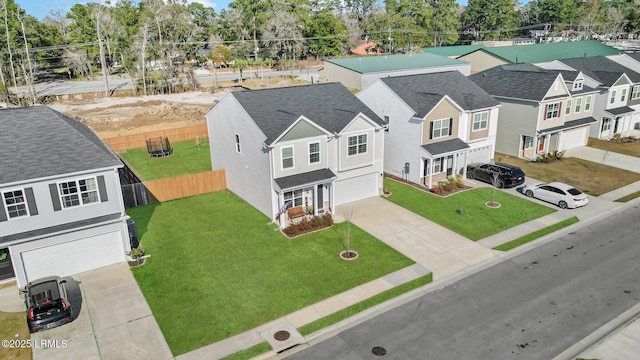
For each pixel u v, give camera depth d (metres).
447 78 38.84
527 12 163.88
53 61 96.25
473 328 18.23
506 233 26.64
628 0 144.12
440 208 30.23
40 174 20.94
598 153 42.25
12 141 21.94
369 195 32.25
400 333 18.00
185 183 32.72
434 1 133.25
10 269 21.75
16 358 16.66
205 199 32.44
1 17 79.19
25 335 18.00
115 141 45.28
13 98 68.00
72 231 21.92
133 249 23.83
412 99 34.03
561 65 50.03
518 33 155.00
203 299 20.34
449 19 130.38
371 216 29.11
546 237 26.31
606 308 19.44
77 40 93.25
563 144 42.69
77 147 22.61
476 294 20.64
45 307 18.05
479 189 33.66
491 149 38.12
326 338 17.78
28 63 79.62
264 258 23.92
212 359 16.52
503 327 18.27
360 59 75.69
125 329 18.34
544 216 28.95
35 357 16.73
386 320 18.84
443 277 22.12
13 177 20.45
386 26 119.50
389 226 27.62
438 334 17.89
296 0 120.12
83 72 99.56
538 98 38.25
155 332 18.14
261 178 28.67
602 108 45.69
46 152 21.95
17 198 20.84
